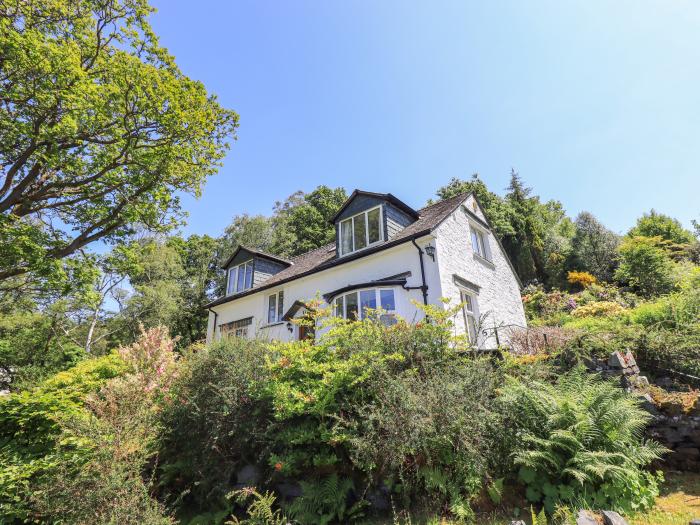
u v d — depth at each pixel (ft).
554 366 21.45
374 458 13.91
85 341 92.68
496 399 16.38
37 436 20.33
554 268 99.19
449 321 19.17
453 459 14.69
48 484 14.58
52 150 35.27
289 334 47.34
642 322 30.53
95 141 38.27
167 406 19.22
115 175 40.65
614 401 15.96
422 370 17.21
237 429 17.11
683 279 47.50
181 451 18.39
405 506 14.24
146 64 38.14
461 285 38.37
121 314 92.12
